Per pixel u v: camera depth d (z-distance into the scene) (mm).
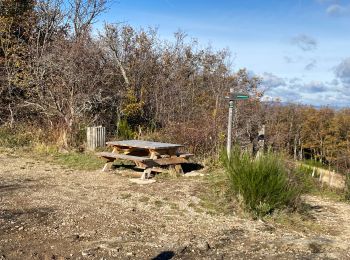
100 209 6246
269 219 6148
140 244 4871
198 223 5828
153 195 7223
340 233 5777
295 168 7398
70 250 4559
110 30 16344
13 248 4520
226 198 6875
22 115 14508
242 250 4867
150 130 14773
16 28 16109
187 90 17234
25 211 5922
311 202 7609
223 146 10750
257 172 6441
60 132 12297
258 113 14836
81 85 13508
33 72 14523
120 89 15719
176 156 9344
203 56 19000
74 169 9492
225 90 17172
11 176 8359
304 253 4867
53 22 16766
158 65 17562
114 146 9695
